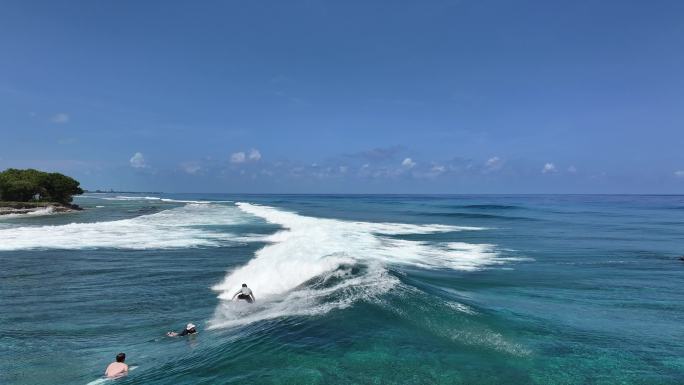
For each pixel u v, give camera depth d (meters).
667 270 17.34
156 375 6.65
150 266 17.36
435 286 12.73
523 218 51.56
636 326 9.59
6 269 16.72
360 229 33.47
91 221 41.38
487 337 8.04
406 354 7.07
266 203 105.25
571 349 7.88
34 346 8.48
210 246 23.45
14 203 55.72
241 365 6.68
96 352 8.12
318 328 8.16
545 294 12.79
